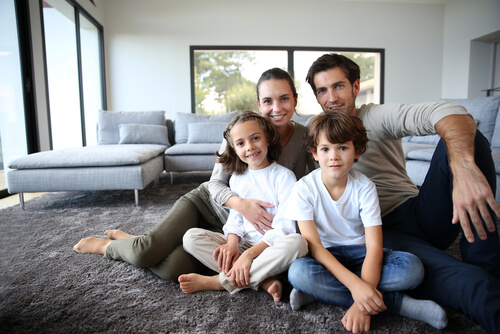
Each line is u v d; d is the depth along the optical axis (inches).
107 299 39.4
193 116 169.0
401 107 41.3
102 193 115.2
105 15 212.2
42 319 35.3
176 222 48.1
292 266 36.1
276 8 222.8
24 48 129.1
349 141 37.1
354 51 231.3
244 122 44.7
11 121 121.3
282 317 34.8
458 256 50.8
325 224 39.8
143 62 217.2
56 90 154.6
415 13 234.2
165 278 43.7
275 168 46.9
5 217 82.7
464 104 114.2
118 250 49.1
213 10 219.0
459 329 32.0
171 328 33.2
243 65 226.7
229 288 40.2
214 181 51.6
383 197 44.9
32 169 92.4
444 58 239.0
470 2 216.8
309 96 231.8
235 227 44.6
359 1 228.1
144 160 99.1
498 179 72.9
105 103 212.5
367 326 31.3
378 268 34.5
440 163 37.7
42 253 55.8
